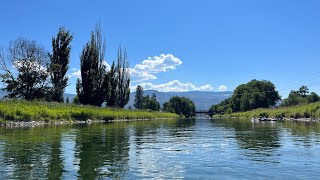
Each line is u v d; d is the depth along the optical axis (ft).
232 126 137.80
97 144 56.39
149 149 50.80
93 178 30.04
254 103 567.18
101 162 38.29
